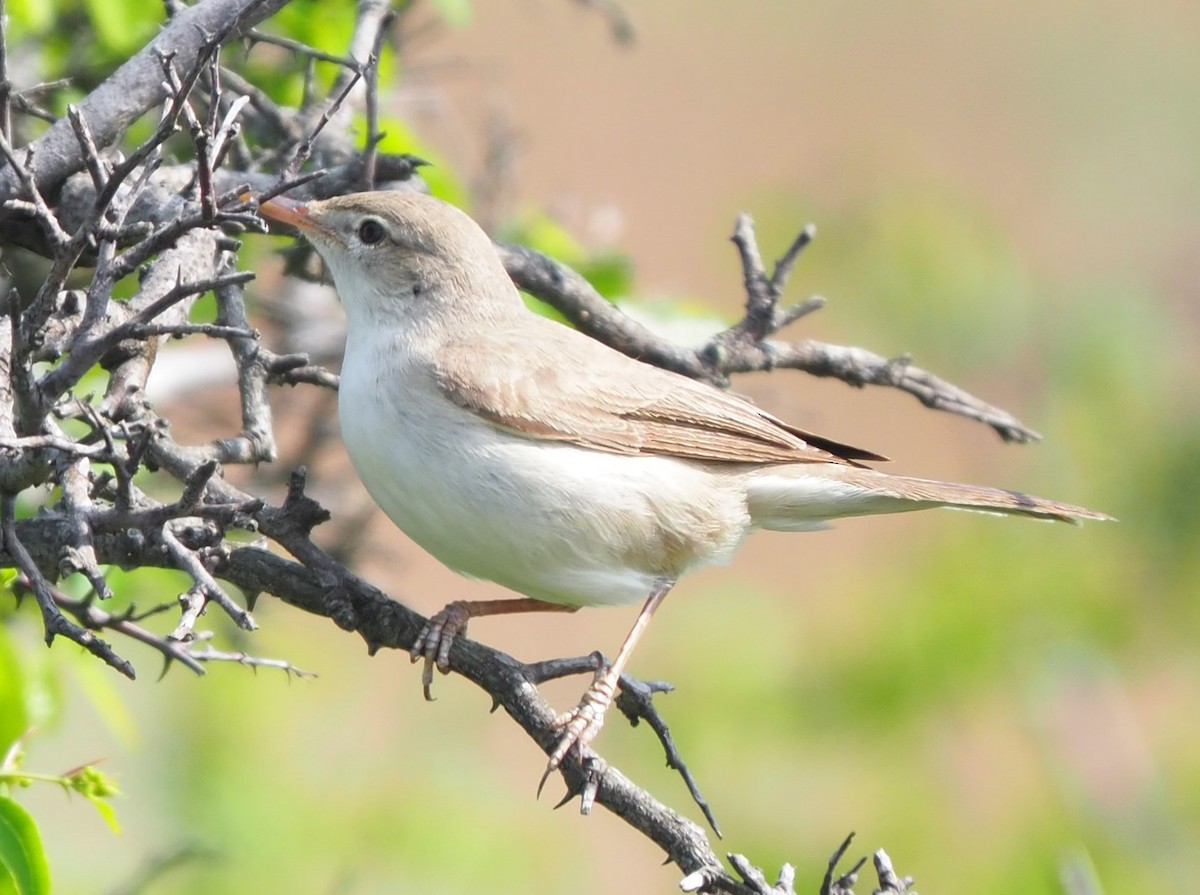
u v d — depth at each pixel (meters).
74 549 5.83
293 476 6.92
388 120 10.80
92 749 11.93
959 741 12.39
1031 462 13.55
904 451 18.73
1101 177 18.30
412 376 8.31
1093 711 12.09
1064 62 19.86
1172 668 12.84
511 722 14.64
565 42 21.84
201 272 7.91
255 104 9.52
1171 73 19.09
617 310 9.87
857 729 12.11
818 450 9.23
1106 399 13.62
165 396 11.18
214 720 12.01
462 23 10.79
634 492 8.43
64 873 11.52
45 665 8.63
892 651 12.16
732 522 8.87
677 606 12.77
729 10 23.16
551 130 21.09
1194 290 15.21
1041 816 11.89
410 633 7.34
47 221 5.79
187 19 8.31
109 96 8.19
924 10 22.80
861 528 17.70
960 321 13.37
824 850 11.89
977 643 12.16
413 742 12.91
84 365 5.88
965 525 12.83
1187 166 18.33
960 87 20.83
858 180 13.95
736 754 12.13
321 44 10.94
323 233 8.81
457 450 8.16
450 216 8.84
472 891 12.23
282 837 11.84
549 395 8.34
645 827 6.98
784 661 12.34
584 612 17.08
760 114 21.72
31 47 10.38
